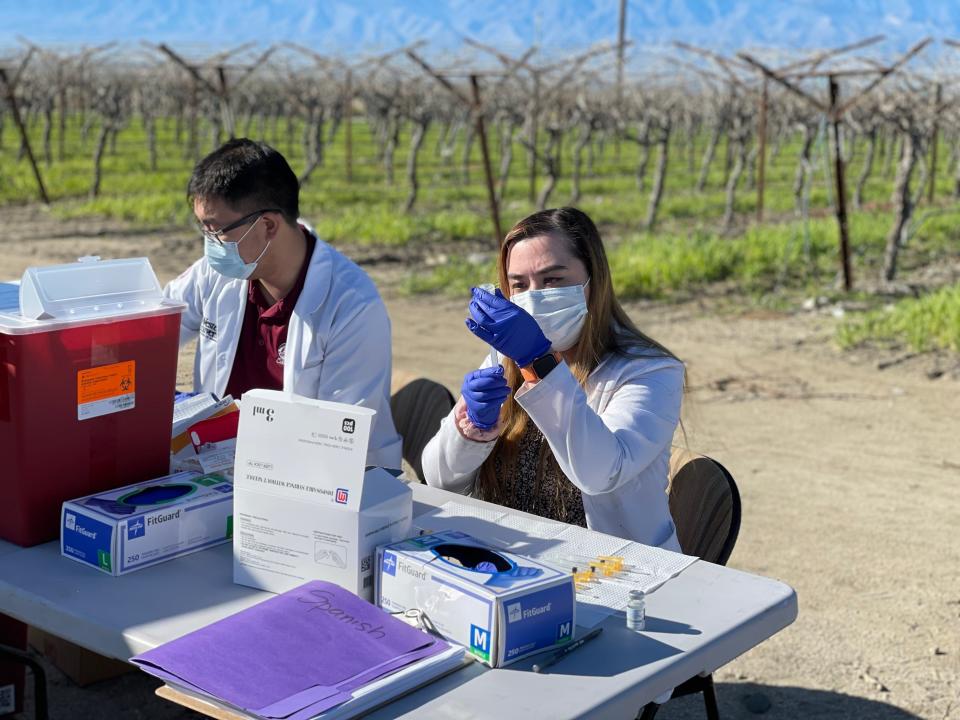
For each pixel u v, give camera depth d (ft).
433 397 12.27
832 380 28.45
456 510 8.67
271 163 10.69
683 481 10.03
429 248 53.67
